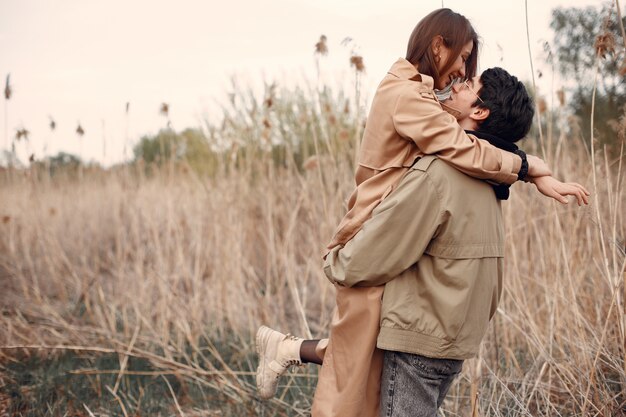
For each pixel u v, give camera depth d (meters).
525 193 3.56
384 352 1.75
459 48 1.75
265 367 2.19
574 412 2.33
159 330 3.74
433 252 1.66
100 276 4.96
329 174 3.92
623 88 3.20
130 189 5.22
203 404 2.93
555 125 3.73
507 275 3.20
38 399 2.88
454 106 1.78
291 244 3.95
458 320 1.62
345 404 1.73
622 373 2.30
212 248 4.39
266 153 4.60
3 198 5.54
